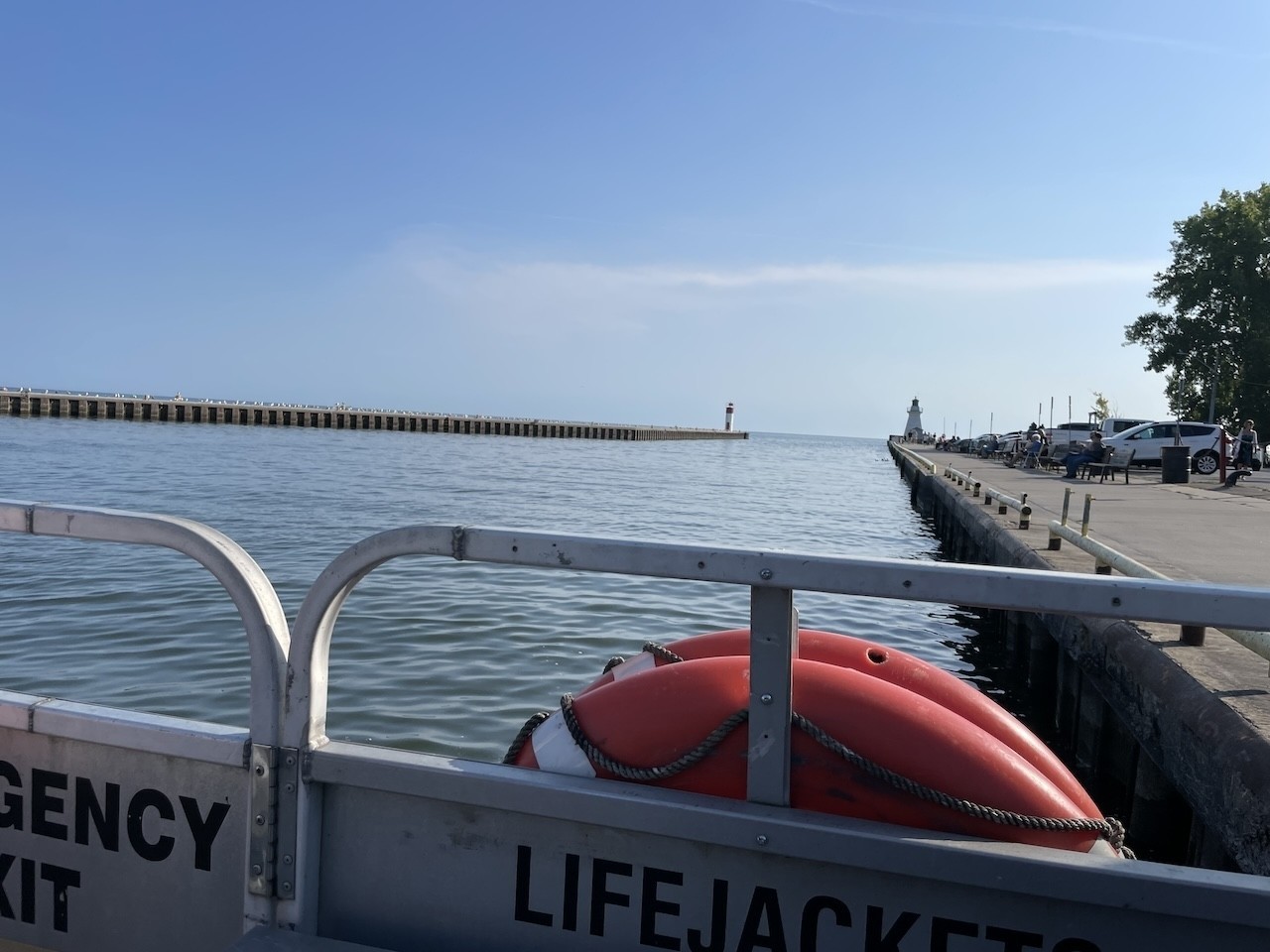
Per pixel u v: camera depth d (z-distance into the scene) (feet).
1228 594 5.01
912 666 7.68
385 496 83.41
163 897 6.95
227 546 6.55
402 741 20.53
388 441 221.66
